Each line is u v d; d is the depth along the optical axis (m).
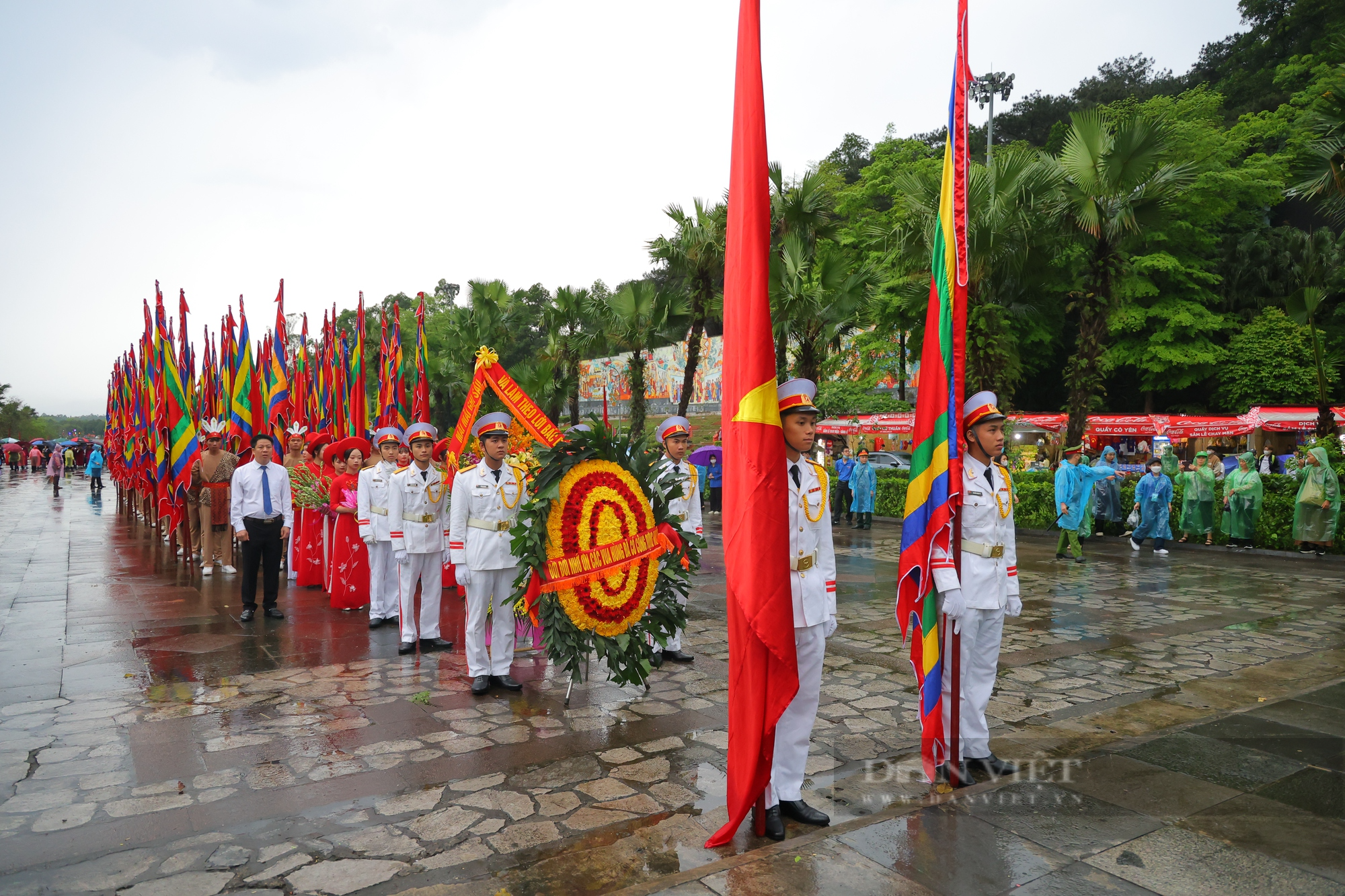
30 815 4.10
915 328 25.56
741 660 3.72
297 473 11.08
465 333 29.64
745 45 3.76
